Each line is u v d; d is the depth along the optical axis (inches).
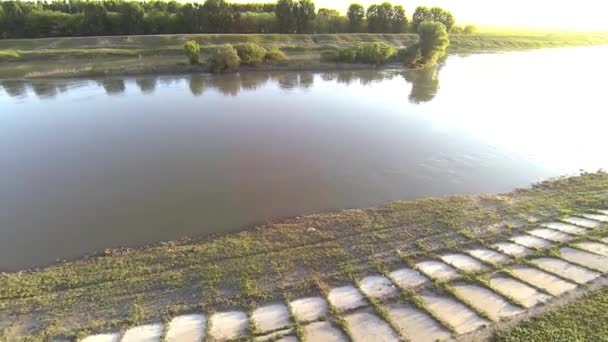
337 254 579.5
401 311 475.2
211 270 540.7
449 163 949.2
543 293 496.1
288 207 735.7
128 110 1365.7
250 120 1279.5
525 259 565.3
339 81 1923.0
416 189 813.2
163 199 764.6
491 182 845.8
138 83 1750.7
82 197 771.4
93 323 451.2
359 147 1053.8
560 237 615.8
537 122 1268.5
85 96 1534.2
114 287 507.8
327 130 1190.3
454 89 1761.8
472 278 526.6
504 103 1507.1
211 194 786.2
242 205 742.5
